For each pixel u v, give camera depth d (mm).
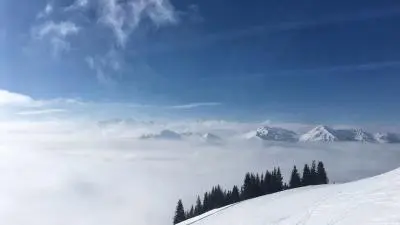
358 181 36156
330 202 27016
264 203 37125
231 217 33688
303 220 23703
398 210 20703
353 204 24219
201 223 35250
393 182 28438
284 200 35562
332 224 20891
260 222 27875
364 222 19688
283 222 25203
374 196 25047
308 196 34188
